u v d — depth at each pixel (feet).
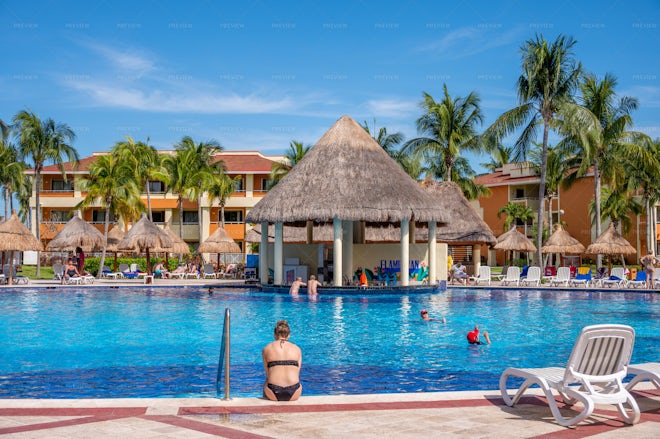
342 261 99.71
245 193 207.51
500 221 219.20
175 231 210.18
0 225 109.50
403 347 44.11
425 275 105.40
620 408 21.90
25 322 58.49
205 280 131.95
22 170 183.83
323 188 93.56
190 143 188.75
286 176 99.66
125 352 41.55
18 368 35.99
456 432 20.38
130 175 168.96
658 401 25.07
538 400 24.84
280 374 24.84
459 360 39.04
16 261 156.66
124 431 19.95
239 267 147.74
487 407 23.70
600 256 137.08
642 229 194.49
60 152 152.46
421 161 149.48
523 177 211.82
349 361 38.60
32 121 149.69
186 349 42.73
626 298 86.07
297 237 129.39
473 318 62.18
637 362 39.06
